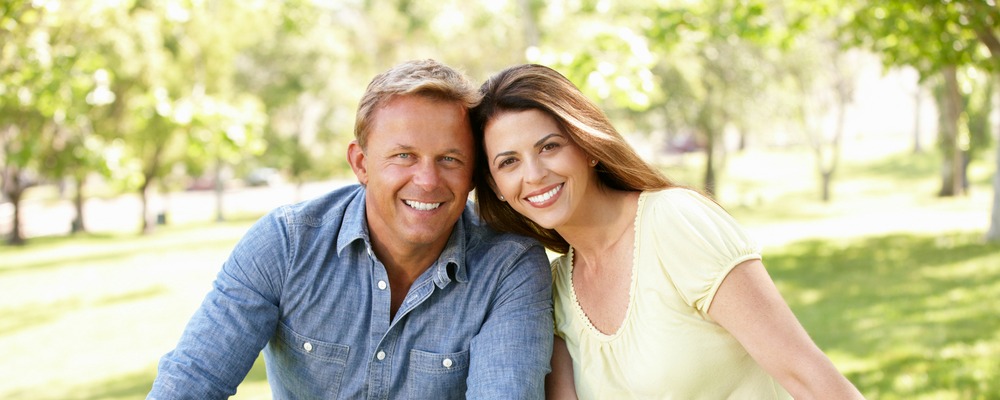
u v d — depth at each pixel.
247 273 2.56
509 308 2.62
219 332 2.52
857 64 29.14
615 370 2.59
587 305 2.68
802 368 2.26
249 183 55.34
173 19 11.12
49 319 14.41
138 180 12.22
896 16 9.16
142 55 24.47
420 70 2.50
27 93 9.72
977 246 14.70
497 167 2.55
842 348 8.02
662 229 2.46
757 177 40.59
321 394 2.67
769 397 2.54
